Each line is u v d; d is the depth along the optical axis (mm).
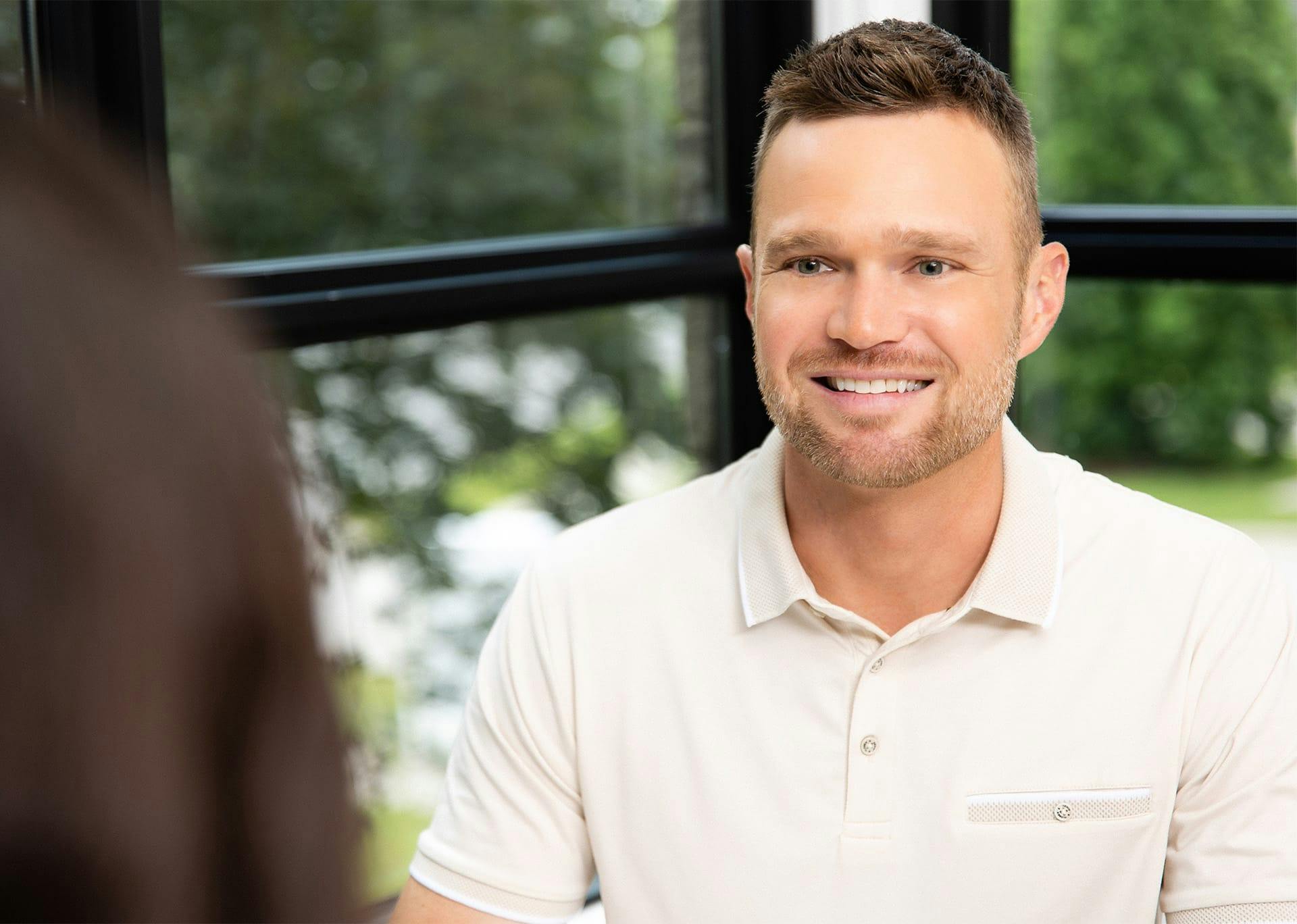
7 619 261
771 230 1170
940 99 1140
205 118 2131
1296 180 3258
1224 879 1156
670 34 2357
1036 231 1221
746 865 1189
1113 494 1281
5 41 1508
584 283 2061
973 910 1164
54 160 288
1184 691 1189
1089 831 1171
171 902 275
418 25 2363
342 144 2311
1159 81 3287
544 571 1312
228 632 283
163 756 273
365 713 2021
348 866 303
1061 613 1194
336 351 1985
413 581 2096
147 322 285
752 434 2371
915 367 1131
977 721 1174
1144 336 4262
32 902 268
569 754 1269
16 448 265
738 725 1211
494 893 1260
